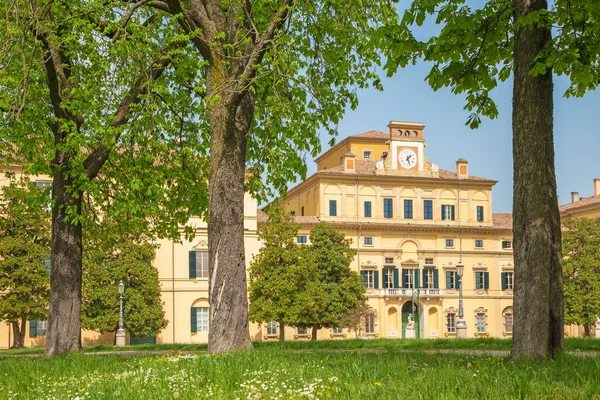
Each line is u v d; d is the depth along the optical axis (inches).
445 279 2810.0
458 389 288.5
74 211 663.8
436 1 456.4
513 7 479.8
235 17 613.3
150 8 781.9
